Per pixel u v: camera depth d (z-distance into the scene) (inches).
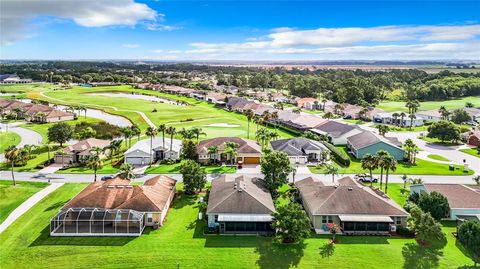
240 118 7652.6
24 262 2177.7
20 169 3996.1
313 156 4613.7
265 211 2605.8
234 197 2704.2
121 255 2241.6
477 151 5083.7
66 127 5147.6
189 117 7426.2
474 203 2815.0
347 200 2684.5
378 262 2188.7
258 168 4178.2
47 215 2780.5
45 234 2491.4
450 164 4407.0
